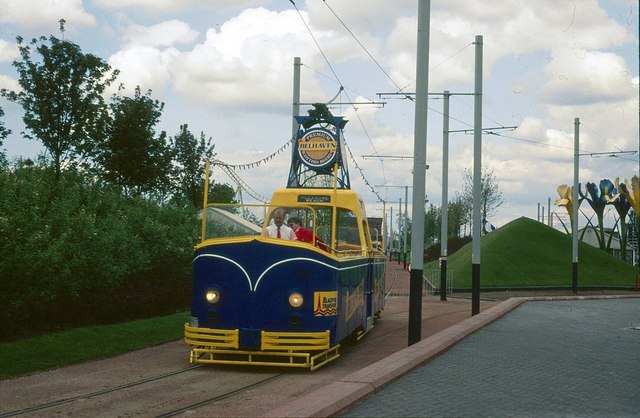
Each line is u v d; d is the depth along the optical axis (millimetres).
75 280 18266
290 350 12742
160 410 9336
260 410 9375
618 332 19453
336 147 16188
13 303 16172
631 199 65125
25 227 16953
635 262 81562
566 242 56969
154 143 28391
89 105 24078
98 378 11742
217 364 13398
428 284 43562
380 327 21109
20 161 20422
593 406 9320
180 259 25484
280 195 15766
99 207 22641
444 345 14562
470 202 79938
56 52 23734
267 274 12852
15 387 10867
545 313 26344
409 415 8445
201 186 35562
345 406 8633
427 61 16297
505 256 52062
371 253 18312
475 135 26312
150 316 20469
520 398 9695
